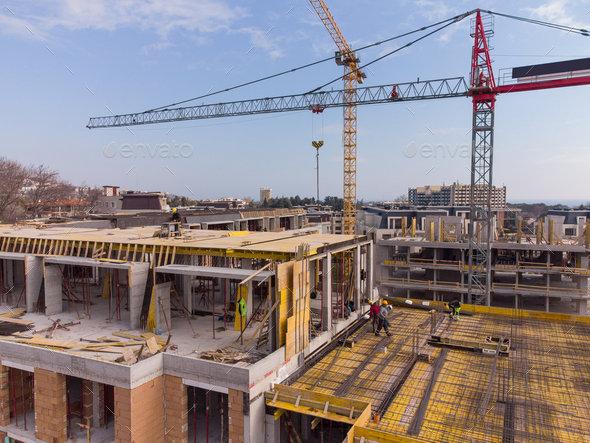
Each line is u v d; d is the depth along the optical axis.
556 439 16.28
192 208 83.50
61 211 93.50
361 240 33.34
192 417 23.17
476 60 50.84
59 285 29.52
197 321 28.28
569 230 80.38
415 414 18.05
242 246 25.59
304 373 22.23
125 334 24.48
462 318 33.88
